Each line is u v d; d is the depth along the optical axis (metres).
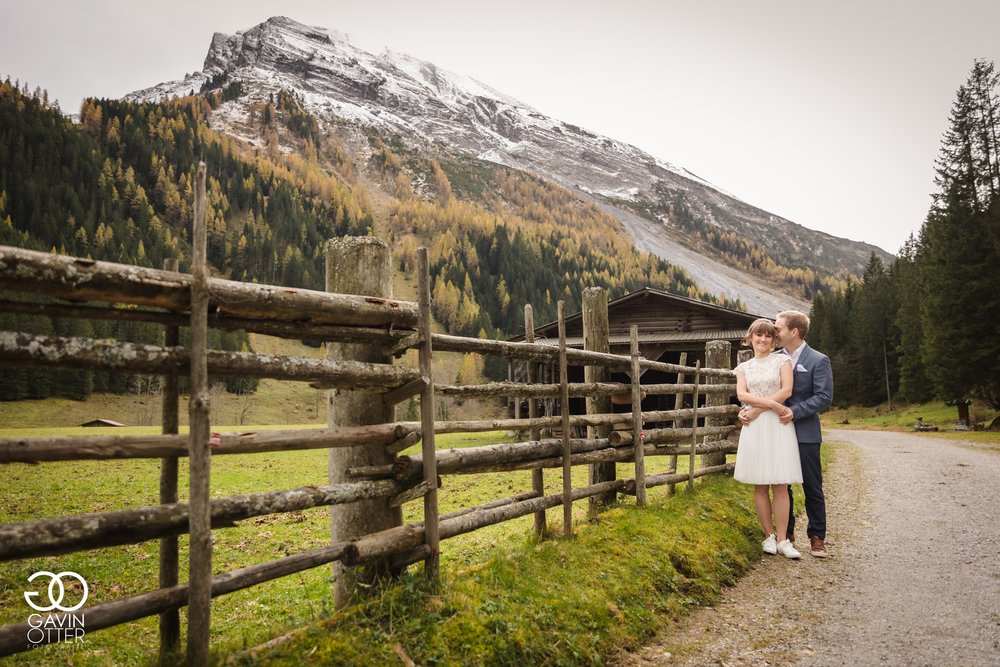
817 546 5.91
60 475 14.22
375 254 3.87
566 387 5.41
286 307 3.03
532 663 3.37
